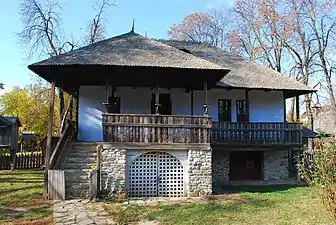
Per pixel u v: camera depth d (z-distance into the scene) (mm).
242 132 17500
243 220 9617
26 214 10234
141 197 13508
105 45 15867
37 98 31922
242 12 35344
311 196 13508
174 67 13812
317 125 35094
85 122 17859
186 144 14016
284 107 20047
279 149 17906
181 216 10094
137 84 16562
